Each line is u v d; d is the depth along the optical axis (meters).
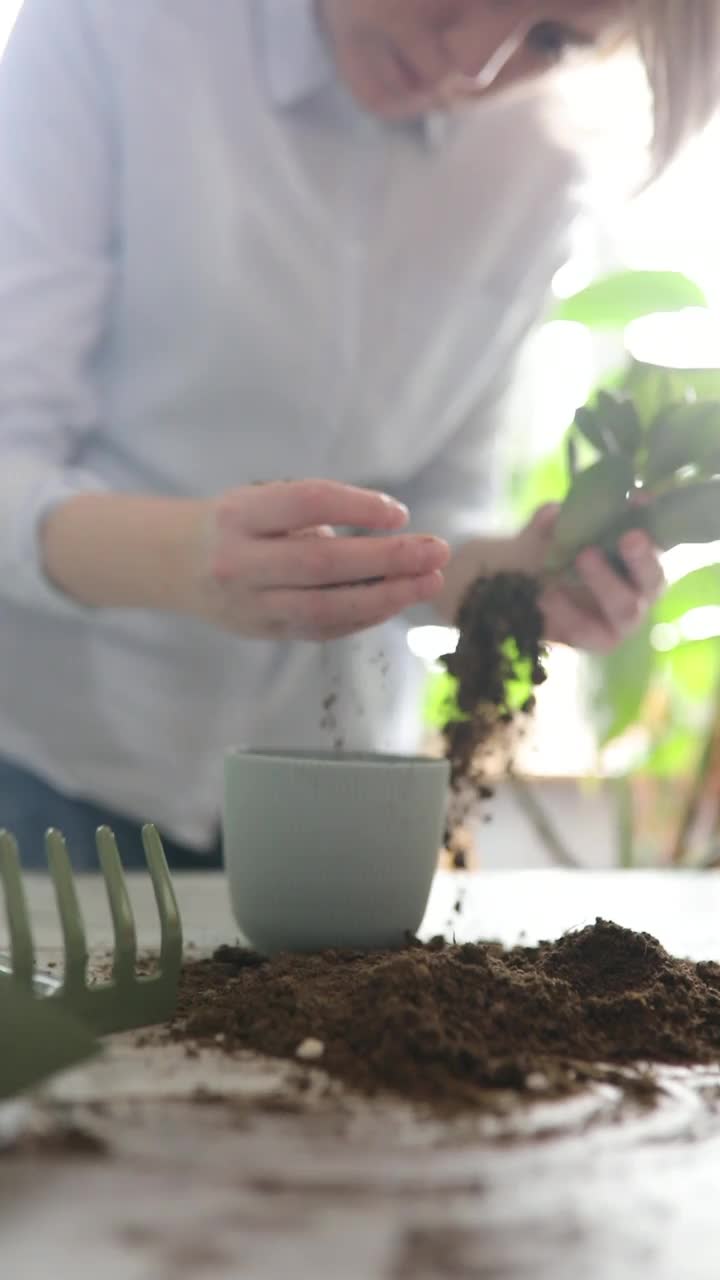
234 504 0.87
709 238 1.98
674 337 1.69
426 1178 0.49
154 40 1.12
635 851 1.83
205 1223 0.46
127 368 1.21
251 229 1.18
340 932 0.75
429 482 1.40
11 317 1.11
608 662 1.45
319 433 1.26
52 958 0.77
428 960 0.67
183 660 1.25
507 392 1.43
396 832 0.75
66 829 1.25
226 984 0.71
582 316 1.61
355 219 1.22
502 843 2.17
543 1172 0.50
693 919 0.96
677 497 0.92
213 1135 0.52
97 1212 0.46
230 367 1.20
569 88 1.28
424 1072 0.58
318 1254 0.44
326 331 1.22
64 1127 0.52
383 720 1.36
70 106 1.11
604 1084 0.59
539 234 1.34
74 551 0.99
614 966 0.70
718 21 1.10
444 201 1.26
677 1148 0.53
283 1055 0.61
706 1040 0.65
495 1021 0.62
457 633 0.91
